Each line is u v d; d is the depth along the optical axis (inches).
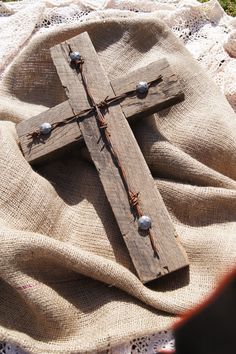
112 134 38.3
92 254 36.0
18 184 37.4
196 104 41.8
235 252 36.4
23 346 34.3
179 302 35.3
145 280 36.0
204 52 46.7
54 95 43.8
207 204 38.2
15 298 36.2
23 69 43.3
